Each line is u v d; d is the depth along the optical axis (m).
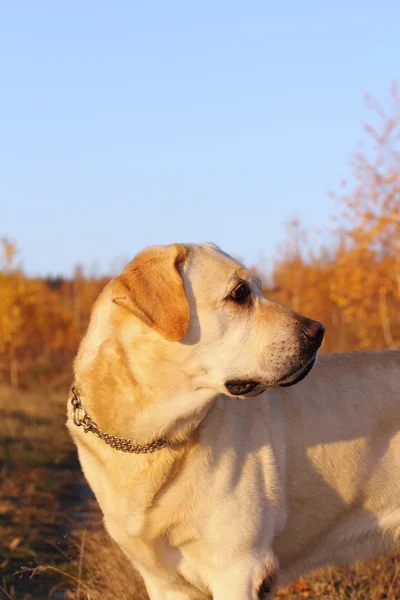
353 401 4.00
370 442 3.97
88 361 3.64
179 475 3.51
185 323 3.38
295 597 4.76
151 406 3.50
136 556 3.72
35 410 12.97
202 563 3.59
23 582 5.36
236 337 3.57
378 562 4.94
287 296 16.34
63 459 9.50
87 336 3.72
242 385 3.58
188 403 3.51
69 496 7.80
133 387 3.51
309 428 3.89
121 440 3.53
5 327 16.86
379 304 12.38
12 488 7.77
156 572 3.74
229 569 3.55
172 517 3.52
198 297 3.54
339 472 3.91
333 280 12.57
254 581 3.56
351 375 4.09
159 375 3.50
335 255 14.28
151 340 3.49
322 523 3.95
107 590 4.64
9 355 17.66
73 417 3.72
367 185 11.12
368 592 4.75
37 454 9.43
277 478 3.73
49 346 19.73
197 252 3.63
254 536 3.59
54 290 31.41
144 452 3.51
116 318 3.57
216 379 3.54
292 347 3.54
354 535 4.02
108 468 3.60
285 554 3.93
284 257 16.14
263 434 3.74
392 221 10.98
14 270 18.28
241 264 3.73
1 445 9.89
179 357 3.49
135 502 3.55
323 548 4.03
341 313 13.67
